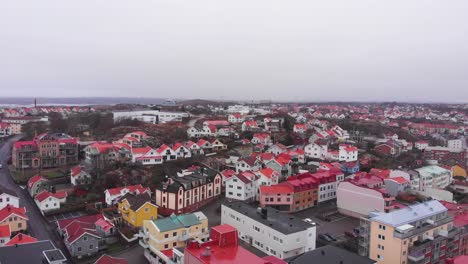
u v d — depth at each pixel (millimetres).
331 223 84188
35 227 78875
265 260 47750
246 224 72125
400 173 105312
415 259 57781
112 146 120750
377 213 64438
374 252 61625
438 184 113688
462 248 67750
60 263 47469
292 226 66250
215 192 100250
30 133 179875
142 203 77375
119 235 74000
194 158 128875
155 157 119812
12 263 46094
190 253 49062
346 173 117125
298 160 136625
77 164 130750
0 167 126500
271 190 91375
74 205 90375
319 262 49500
